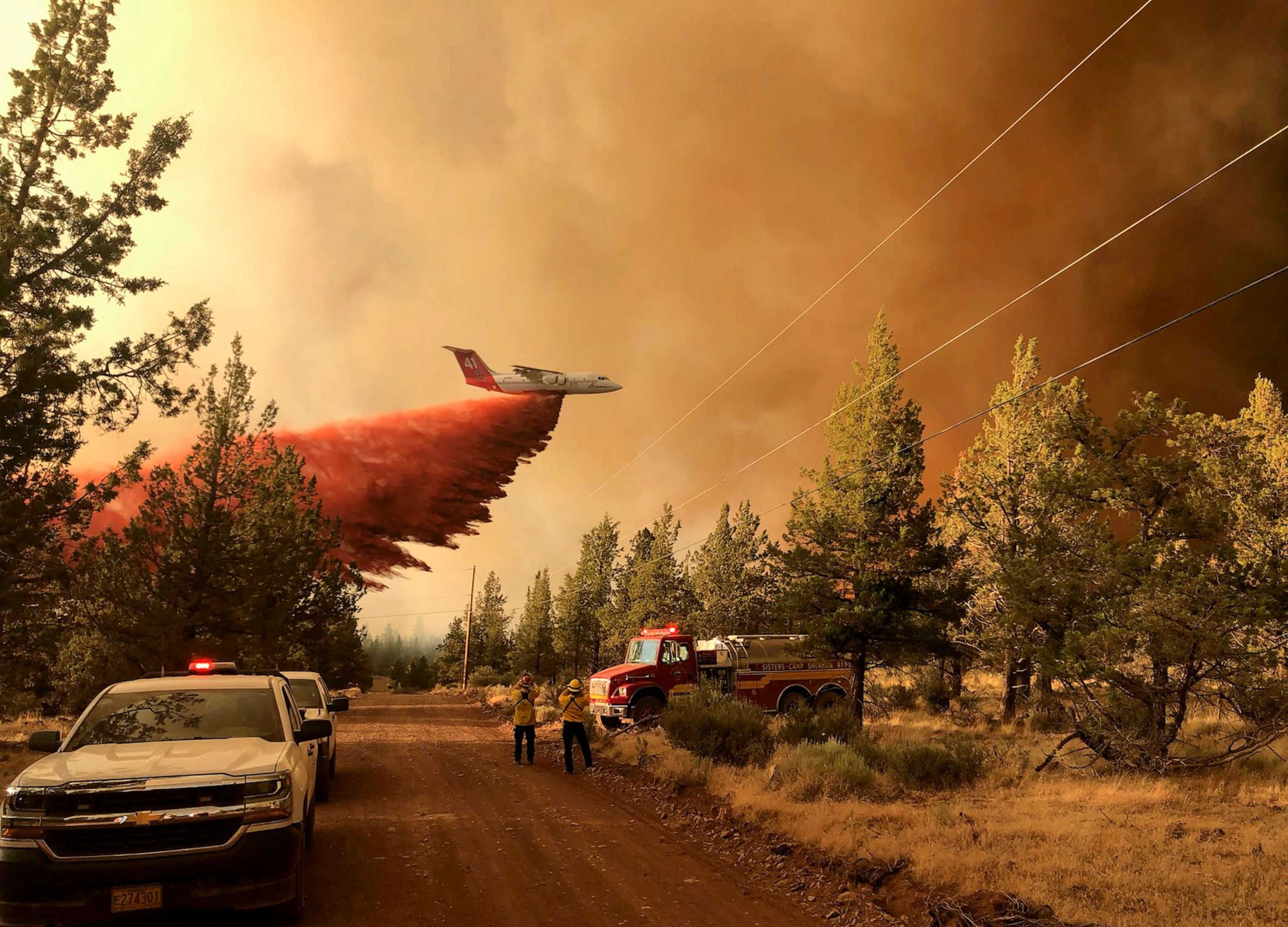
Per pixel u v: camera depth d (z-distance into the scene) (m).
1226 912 6.05
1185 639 12.12
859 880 7.50
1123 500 14.66
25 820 5.51
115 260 17.89
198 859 5.61
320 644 33.53
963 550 23.83
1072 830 8.47
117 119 18.20
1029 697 22.34
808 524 23.52
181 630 22.00
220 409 25.64
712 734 14.90
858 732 16.17
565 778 14.84
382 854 8.51
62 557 15.90
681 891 7.41
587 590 52.69
